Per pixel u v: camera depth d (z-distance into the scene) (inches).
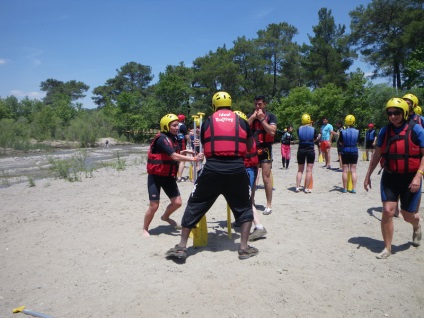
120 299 152.6
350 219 263.9
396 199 187.8
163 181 235.9
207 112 2226.9
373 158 198.8
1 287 170.9
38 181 554.6
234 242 217.2
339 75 2081.7
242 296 150.7
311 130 366.6
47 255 208.7
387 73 1752.0
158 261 190.9
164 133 228.7
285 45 2471.7
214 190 186.7
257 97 258.7
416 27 1432.1
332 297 150.2
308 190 372.8
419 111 256.2
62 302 153.6
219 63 2241.6
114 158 1017.5
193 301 148.3
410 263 182.4
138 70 4377.5
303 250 200.1
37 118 1929.1
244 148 187.0
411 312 140.8
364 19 1676.9
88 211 316.2
